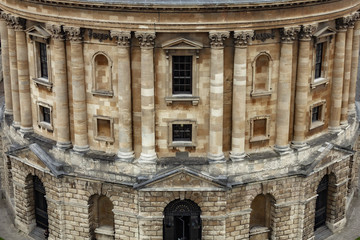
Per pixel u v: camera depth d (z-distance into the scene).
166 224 63.19
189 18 57.88
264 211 66.00
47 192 65.88
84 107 63.16
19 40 65.75
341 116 70.56
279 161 63.59
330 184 69.12
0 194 77.00
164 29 58.28
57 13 60.12
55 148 64.81
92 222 65.56
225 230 63.06
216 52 59.09
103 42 60.44
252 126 63.38
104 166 62.44
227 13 57.94
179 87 61.50
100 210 65.62
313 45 63.72
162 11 57.41
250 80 61.78
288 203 64.69
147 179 60.88
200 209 62.41
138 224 62.62
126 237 63.88
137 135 62.56
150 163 61.47
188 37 59.25
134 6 57.12
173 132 62.94
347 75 69.25
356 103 80.19
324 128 69.00
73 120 64.12
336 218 70.19
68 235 66.19
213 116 61.00
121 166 61.97
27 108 68.31
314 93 66.19
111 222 65.88
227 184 61.06
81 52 61.28
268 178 62.78
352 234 70.06
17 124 70.69
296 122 64.75
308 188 65.00
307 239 67.25
